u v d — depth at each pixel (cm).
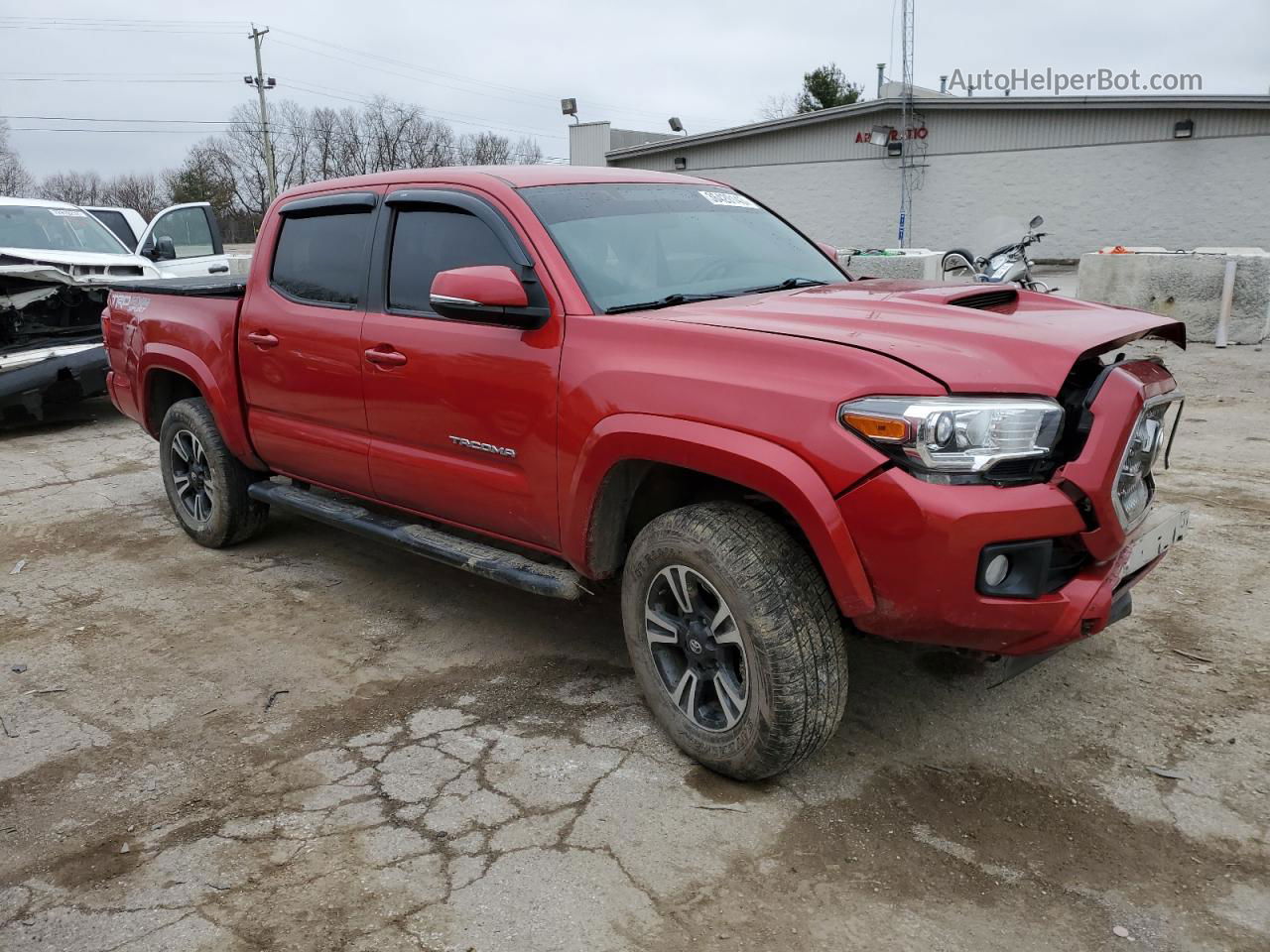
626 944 232
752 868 258
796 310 309
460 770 309
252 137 7438
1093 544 258
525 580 343
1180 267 1103
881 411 249
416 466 379
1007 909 241
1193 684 348
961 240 2788
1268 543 477
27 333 876
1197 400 815
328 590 471
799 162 2966
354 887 255
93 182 8719
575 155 3706
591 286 332
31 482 695
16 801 300
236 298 475
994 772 300
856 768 304
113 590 479
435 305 332
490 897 249
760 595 270
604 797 291
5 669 393
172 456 541
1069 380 271
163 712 354
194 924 243
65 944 237
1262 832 268
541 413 324
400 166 7875
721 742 292
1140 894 245
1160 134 2489
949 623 254
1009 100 2609
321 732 336
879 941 231
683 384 284
